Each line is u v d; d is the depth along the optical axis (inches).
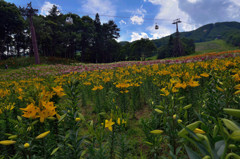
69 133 46.1
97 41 2041.1
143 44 2439.7
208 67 172.2
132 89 154.3
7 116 66.8
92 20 2117.4
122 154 61.1
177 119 37.9
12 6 1236.5
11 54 1667.1
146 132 66.6
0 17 1172.5
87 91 212.1
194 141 16.6
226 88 56.5
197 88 133.7
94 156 45.7
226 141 15.2
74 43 1801.2
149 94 171.3
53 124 55.7
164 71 157.0
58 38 1631.4
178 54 2203.5
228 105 58.9
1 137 64.8
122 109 131.0
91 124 45.0
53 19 1755.7
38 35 1455.5
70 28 1759.4
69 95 53.6
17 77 381.7
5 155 65.5
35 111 42.4
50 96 53.1
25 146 36.4
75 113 47.7
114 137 54.0
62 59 978.7
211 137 17.0
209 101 69.2
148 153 78.7
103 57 2142.0
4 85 168.1
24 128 39.4
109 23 2273.6
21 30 1395.2
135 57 2517.2
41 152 54.0
